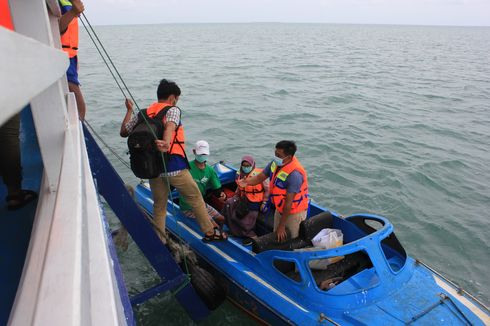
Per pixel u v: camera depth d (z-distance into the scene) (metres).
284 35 125.12
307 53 52.06
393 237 5.31
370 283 4.77
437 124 16.05
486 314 4.58
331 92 22.64
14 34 0.64
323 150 12.29
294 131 14.34
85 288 1.09
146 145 4.39
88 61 36.66
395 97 21.84
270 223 6.21
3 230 2.90
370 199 9.11
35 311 0.95
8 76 0.57
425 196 9.39
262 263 5.16
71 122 2.87
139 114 4.71
